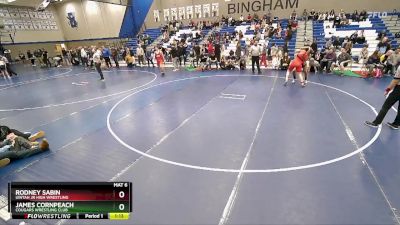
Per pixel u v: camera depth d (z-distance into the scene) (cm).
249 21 2269
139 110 789
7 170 475
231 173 428
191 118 694
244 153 492
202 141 552
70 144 571
